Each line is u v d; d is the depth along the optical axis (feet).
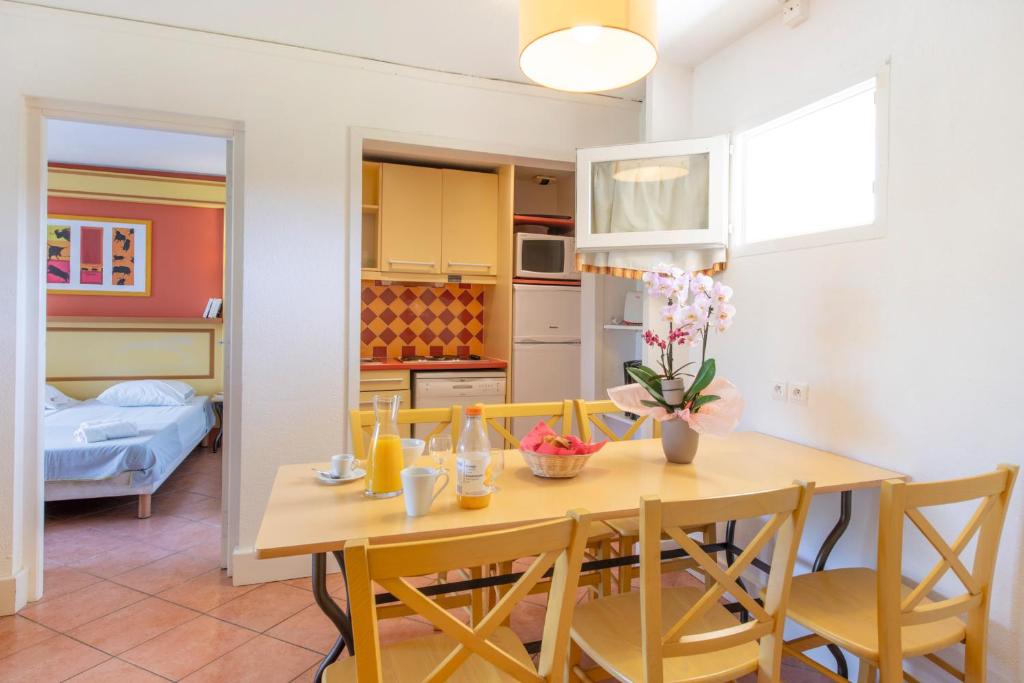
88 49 7.78
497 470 5.32
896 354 6.11
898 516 4.19
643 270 8.84
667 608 5.08
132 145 14.14
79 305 16.31
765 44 7.94
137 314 16.78
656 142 8.55
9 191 7.43
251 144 8.50
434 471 4.73
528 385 12.87
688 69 9.37
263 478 8.63
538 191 14.79
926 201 5.81
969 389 5.41
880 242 6.30
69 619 7.47
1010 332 5.08
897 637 4.29
